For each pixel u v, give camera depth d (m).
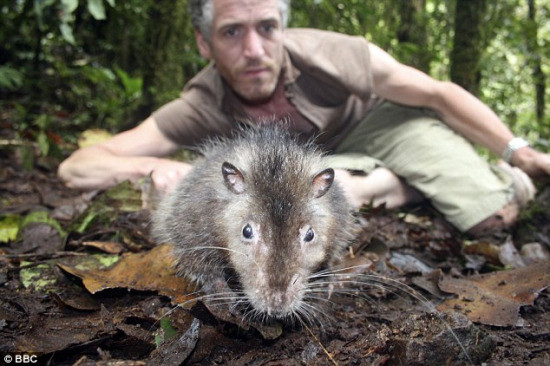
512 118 1.57
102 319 0.38
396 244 0.60
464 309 0.43
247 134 0.52
